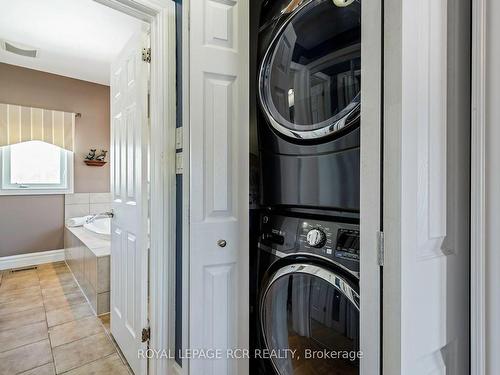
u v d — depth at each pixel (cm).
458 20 68
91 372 162
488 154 66
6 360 172
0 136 331
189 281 116
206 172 117
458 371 68
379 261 61
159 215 146
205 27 117
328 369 92
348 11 85
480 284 67
